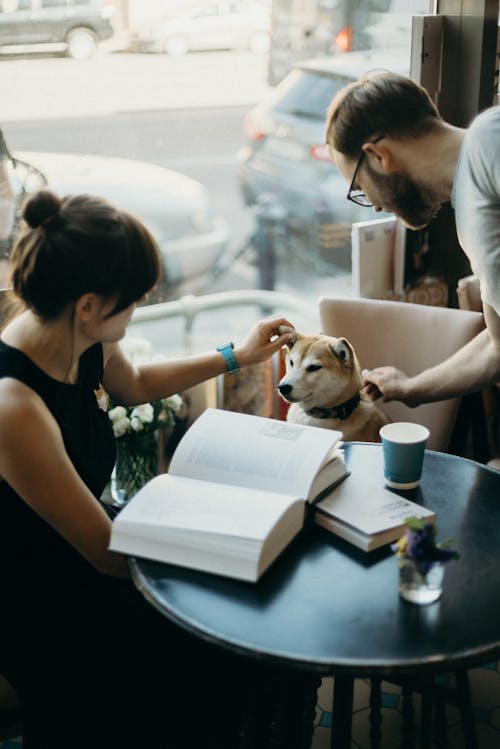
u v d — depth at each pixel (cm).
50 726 138
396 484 149
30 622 134
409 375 217
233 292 279
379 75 156
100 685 136
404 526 132
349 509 136
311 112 276
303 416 213
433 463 161
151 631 135
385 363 220
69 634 134
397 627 112
